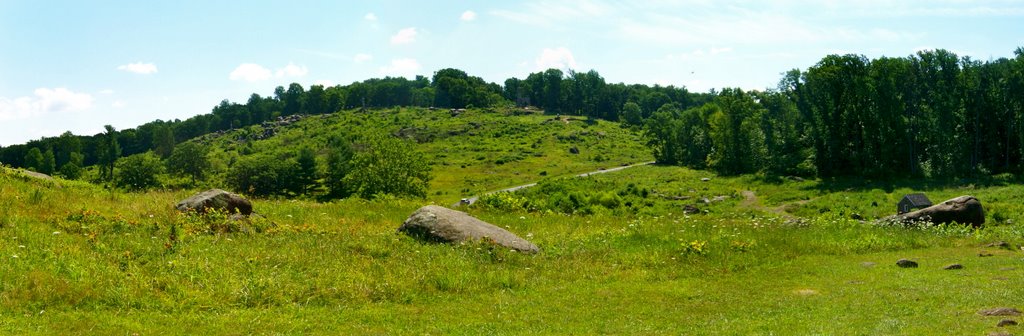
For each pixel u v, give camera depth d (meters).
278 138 189.88
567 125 180.62
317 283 10.80
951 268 12.56
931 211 22.72
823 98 78.62
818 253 15.58
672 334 8.45
